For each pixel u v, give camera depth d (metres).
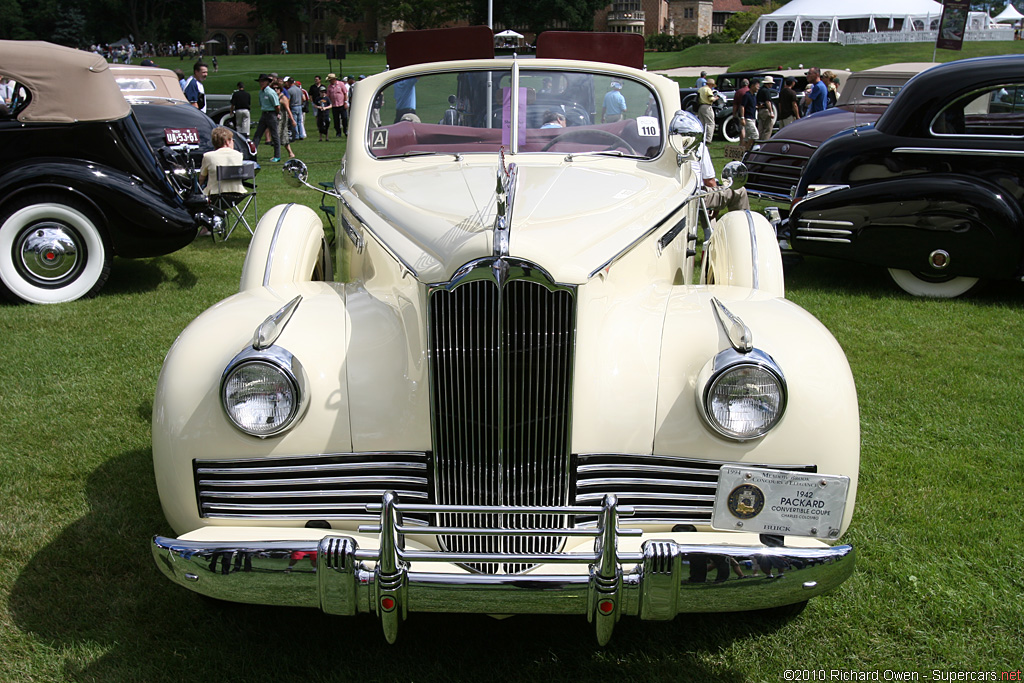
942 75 6.08
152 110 10.18
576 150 3.73
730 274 3.28
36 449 3.77
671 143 3.71
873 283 7.04
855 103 10.18
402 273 2.57
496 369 2.24
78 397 4.38
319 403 2.37
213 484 2.33
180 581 2.08
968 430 3.95
